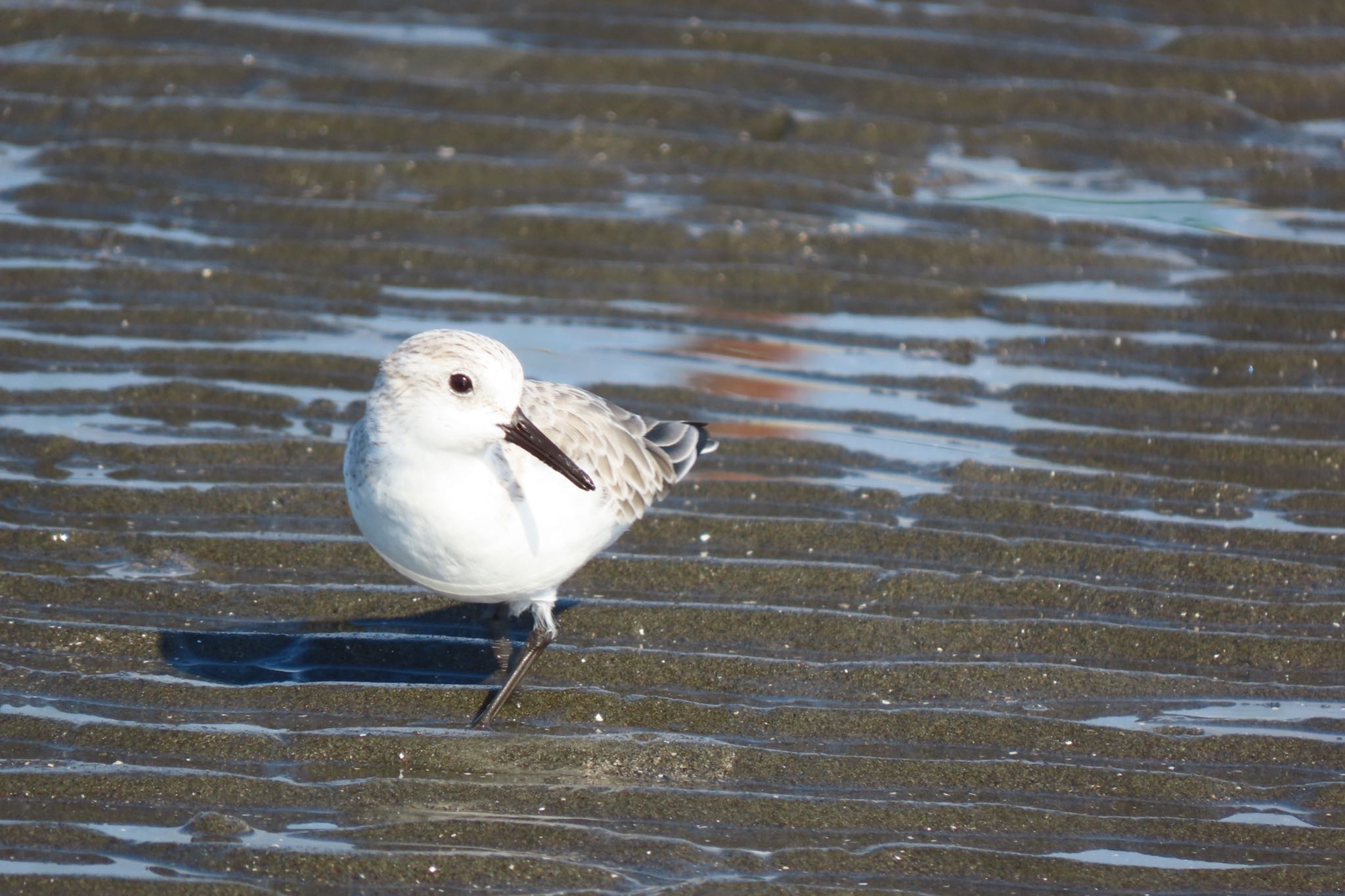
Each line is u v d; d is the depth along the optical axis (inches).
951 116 745.0
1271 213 689.0
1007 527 463.5
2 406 500.1
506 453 357.1
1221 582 437.7
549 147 709.3
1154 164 726.5
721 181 693.3
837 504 472.1
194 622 405.1
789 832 329.7
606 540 390.0
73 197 657.6
